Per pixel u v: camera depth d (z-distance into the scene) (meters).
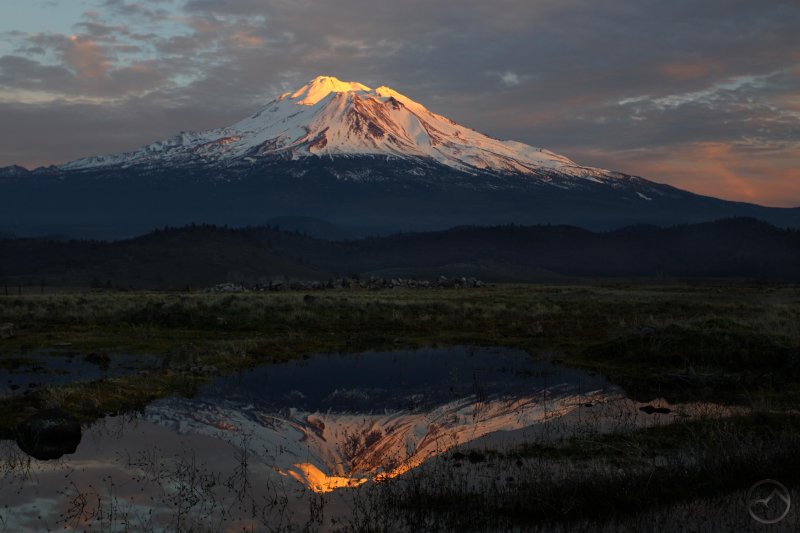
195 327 34.44
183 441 14.65
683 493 11.16
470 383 21.41
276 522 10.41
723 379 20.30
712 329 24.67
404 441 14.87
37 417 14.19
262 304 40.22
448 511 10.73
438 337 32.69
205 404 18.16
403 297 54.78
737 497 11.03
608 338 31.75
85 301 45.34
